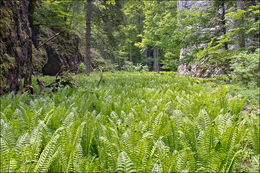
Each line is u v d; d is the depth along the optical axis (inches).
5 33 226.8
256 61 226.8
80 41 876.0
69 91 254.5
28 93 237.1
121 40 636.7
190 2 556.1
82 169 70.6
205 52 345.4
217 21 364.8
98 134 99.0
